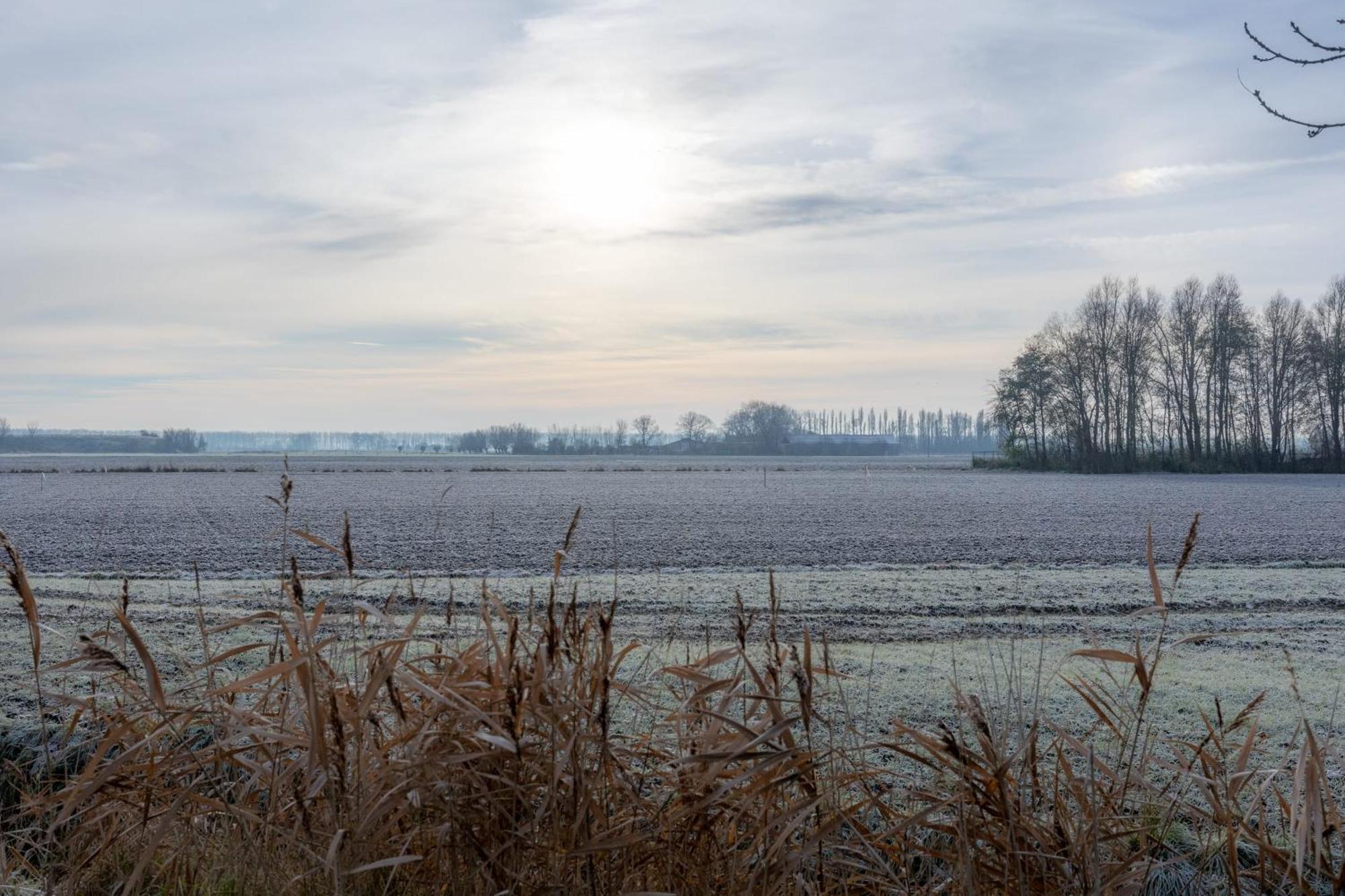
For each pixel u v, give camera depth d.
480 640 3.55
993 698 6.12
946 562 17.75
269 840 3.21
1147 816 3.96
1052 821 3.37
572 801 2.98
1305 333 77.06
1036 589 13.49
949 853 3.26
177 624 9.37
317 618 3.01
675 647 7.47
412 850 3.09
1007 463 87.38
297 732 3.31
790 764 3.05
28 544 20.39
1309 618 11.23
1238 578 14.96
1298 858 2.92
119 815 3.56
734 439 195.50
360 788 2.97
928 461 131.62
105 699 5.43
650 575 15.34
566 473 71.50
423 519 27.72
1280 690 6.87
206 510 31.48
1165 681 7.10
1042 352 83.38
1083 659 7.95
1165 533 23.47
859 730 5.36
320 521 26.89
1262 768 4.82
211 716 3.31
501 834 3.02
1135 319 81.00
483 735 2.83
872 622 10.64
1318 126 4.20
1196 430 80.75
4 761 4.69
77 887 3.36
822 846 3.29
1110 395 80.62
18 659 7.36
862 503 35.66
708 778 2.94
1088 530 24.27
